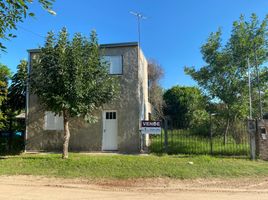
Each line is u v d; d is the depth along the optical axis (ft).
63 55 44.19
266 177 38.37
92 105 46.83
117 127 57.93
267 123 48.98
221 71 61.57
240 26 61.57
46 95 44.96
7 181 36.27
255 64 59.67
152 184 35.01
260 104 58.39
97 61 46.83
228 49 62.44
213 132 58.95
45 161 44.50
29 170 40.96
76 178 37.81
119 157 47.24
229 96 60.95
